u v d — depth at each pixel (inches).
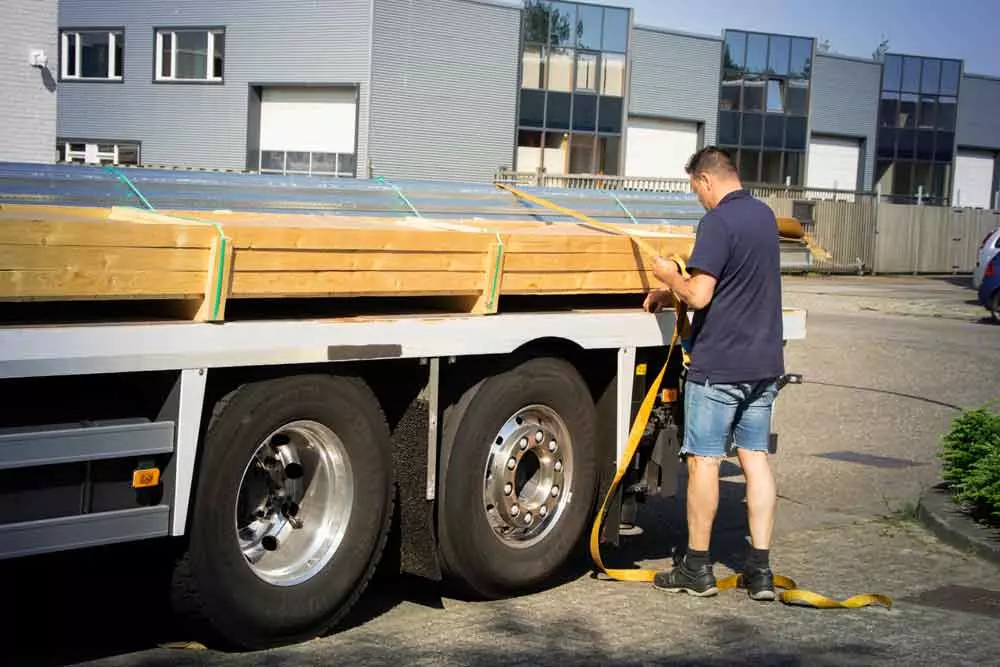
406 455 226.4
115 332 175.2
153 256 180.2
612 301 273.3
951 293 1424.7
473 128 1851.6
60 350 169.8
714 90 2151.8
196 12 1809.8
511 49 1875.0
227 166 1817.2
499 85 1871.3
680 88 2113.7
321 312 217.6
